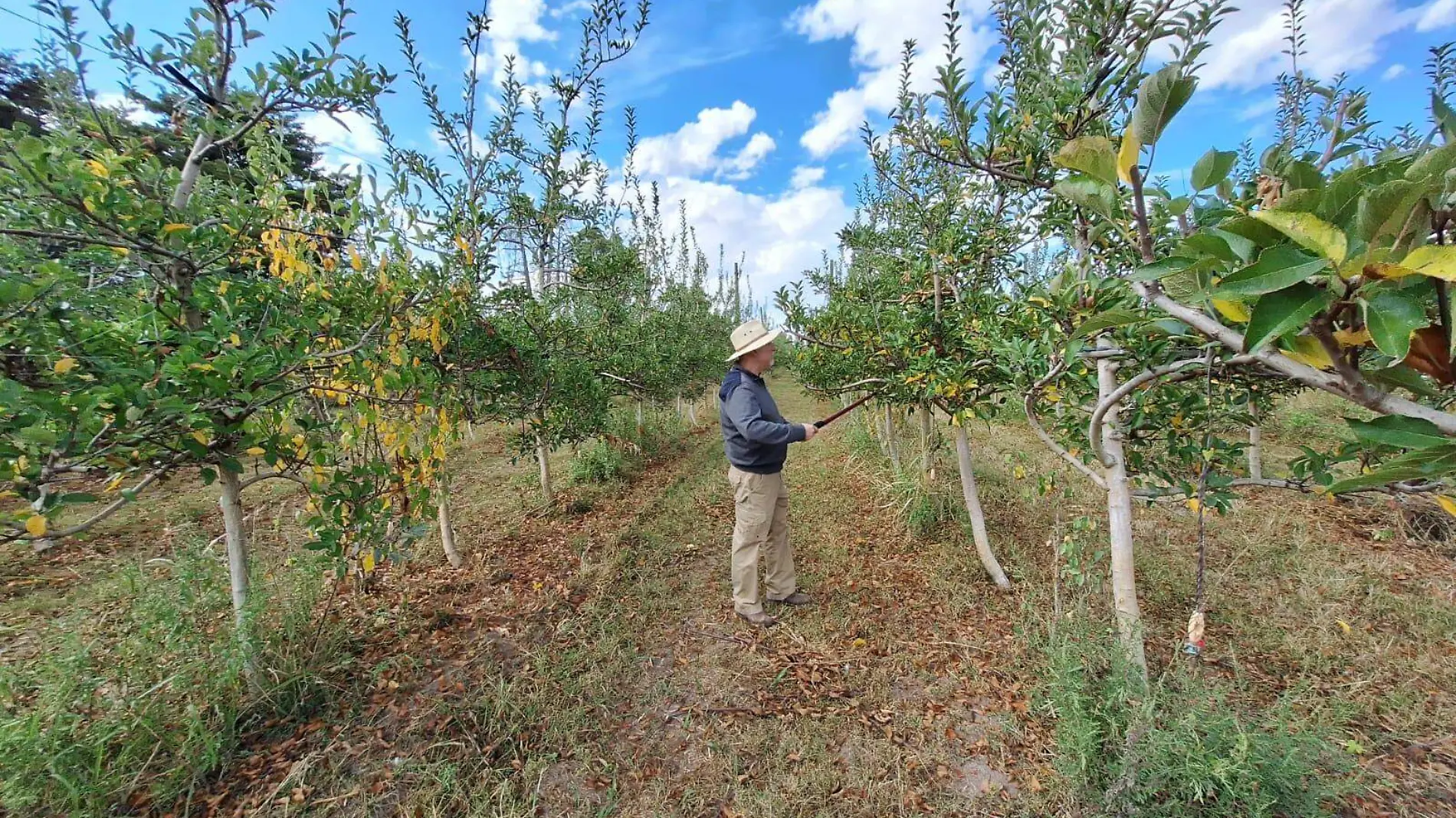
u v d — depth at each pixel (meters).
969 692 2.59
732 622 3.21
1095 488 4.86
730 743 2.33
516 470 6.29
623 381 5.68
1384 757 2.12
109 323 1.76
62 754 1.75
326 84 1.98
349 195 2.60
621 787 2.14
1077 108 1.68
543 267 4.74
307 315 2.34
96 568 3.65
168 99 2.05
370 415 2.53
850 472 6.11
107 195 1.62
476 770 2.15
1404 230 0.66
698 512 5.07
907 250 3.81
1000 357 2.43
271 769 2.13
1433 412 0.72
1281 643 2.76
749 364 3.08
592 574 3.69
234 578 2.31
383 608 3.18
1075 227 2.17
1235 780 1.69
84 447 1.42
